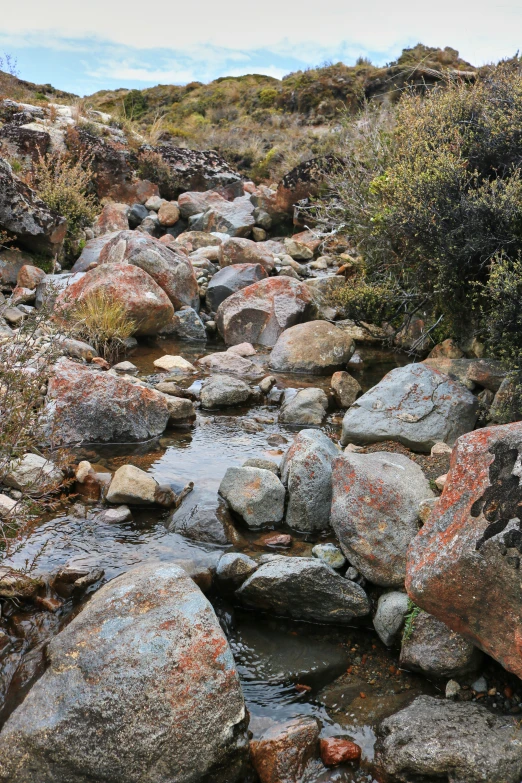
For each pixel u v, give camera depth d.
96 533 4.23
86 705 2.64
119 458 5.25
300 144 23.53
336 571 3.94
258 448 5.57
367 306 8.02
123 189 15.34
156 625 2.90
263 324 8.62
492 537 2.77
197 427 6.01
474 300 6.13
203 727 2.69
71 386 5.40
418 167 6.55
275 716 3.05
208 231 14.19
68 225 11.16
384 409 5.48
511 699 3.05
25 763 2.57
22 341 5.07
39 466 4.55
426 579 2.92
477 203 5.78
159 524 4.40
